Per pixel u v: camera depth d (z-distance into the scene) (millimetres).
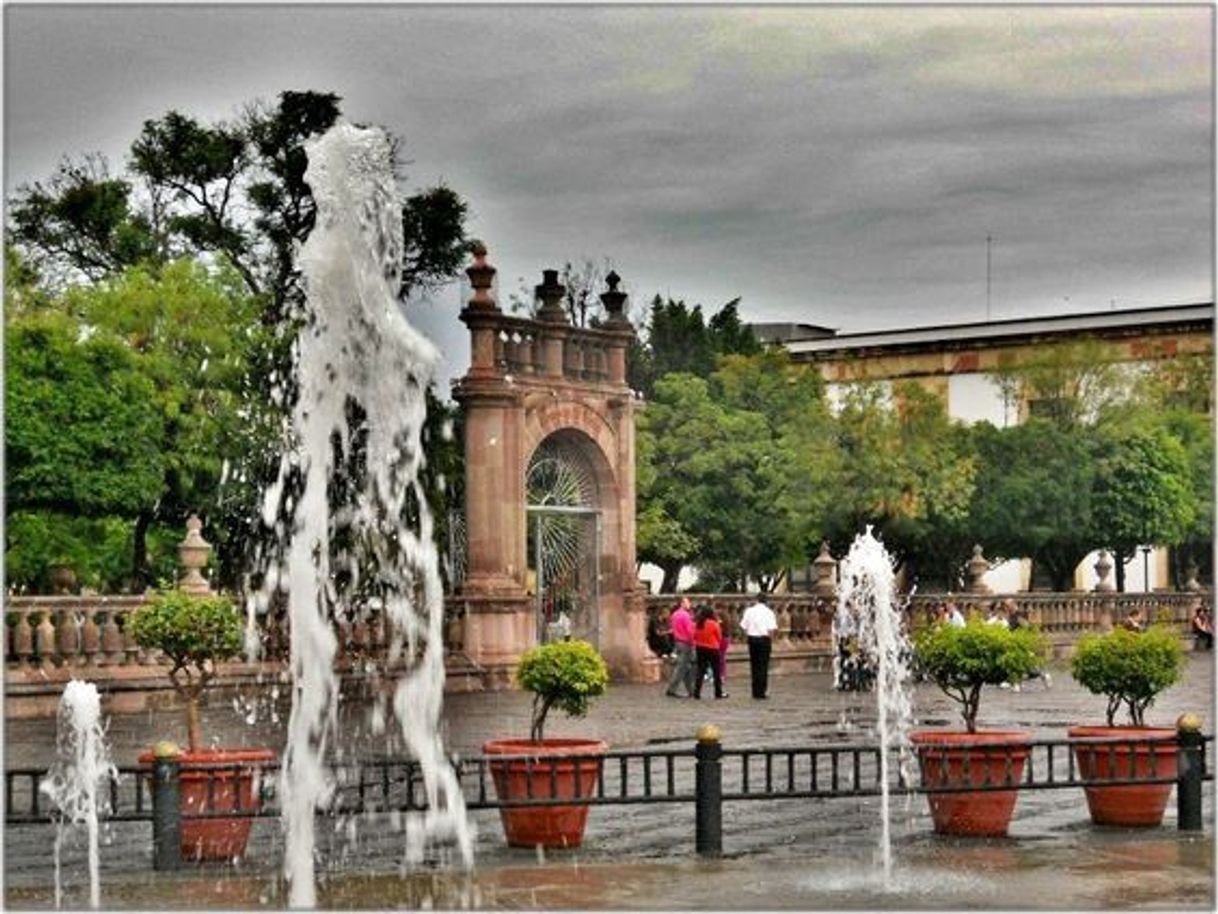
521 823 18859
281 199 53531
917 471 69438
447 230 55188
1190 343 83812
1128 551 76812
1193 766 19969
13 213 52500
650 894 16391
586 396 45844
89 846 18969
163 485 44062
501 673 43250
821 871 17594
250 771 18266
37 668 34531
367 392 22422
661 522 59781
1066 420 75750
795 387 64125
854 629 46000
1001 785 18891
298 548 21672
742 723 34750
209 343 46312
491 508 43656
